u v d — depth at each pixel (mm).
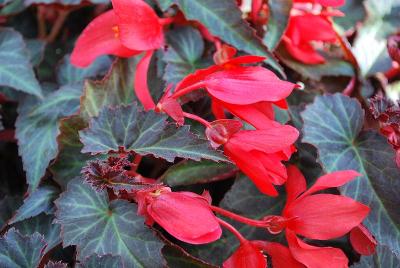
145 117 369
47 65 508
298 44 454
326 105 402
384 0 514
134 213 355
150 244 349
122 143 368
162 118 367
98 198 361
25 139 424
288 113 427
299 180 377
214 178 395
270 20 433
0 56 455
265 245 362
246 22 423
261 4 446
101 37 413
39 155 412
